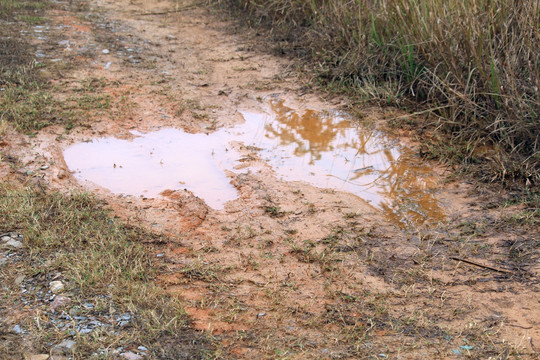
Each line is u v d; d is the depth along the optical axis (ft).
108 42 27.22
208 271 13.35
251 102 22.36
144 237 14.40
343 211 15.87
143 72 24.52
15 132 18.81
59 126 19.62
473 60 19.81
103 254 13.20
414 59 22.18
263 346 11.02
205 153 18.75
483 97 19.60
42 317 11.32
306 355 10.82
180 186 16.89
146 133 19.84
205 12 31.86
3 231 13.87
